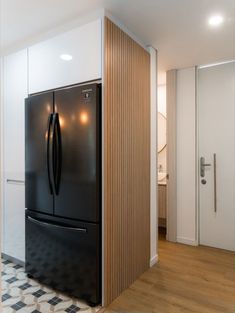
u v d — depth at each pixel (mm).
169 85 3301
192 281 2307
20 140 2520
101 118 1883
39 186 2211
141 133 2402
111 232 1967
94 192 1857
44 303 1948
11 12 1940
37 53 2332
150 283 2266
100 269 1904
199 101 3205
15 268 2521
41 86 2307
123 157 2115
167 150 3338
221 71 3055
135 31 2227
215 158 3111
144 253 2479
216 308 1911
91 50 1934
